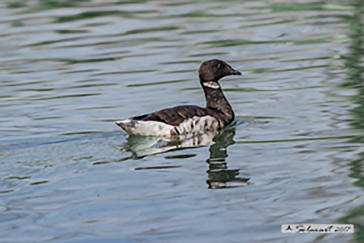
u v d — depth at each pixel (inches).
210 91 585.0
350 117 551.5
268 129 532.4
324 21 1059.3
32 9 1264.8
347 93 639.1
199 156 457.1
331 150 458.3
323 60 795.4
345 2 1227.2
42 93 684.7
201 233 319.6
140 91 680.4
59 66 811.4
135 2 1320.1
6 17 1185.4
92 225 333.1
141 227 328.5
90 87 704.4
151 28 1050.1
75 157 459.8
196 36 976.9
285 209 348.8
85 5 1291.8
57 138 516.4
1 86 719.7
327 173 407.2
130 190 384.5
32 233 325.4
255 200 363.3
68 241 314.2
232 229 323.6
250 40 938.1
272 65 783.7
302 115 569.9
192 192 378.9
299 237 313.6
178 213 346.0
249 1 1305.4
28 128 554.6
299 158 443.2
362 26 999.6
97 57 854.5
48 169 431.5
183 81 716.7
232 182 394.6
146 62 816.9
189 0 1332.4
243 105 622.8
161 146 487.8
